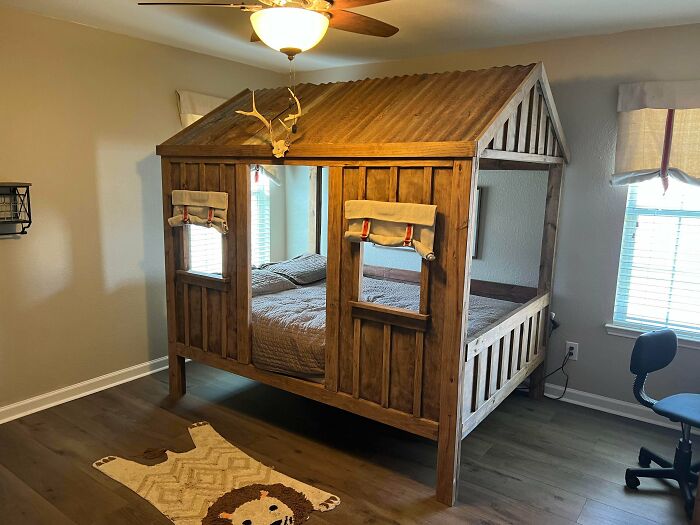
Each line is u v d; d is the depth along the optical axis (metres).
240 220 3.13
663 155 3.13
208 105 4.16
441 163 2.34
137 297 3.92
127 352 3.90
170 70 3.94
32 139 3.20
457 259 2.34
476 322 3.04
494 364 2.84
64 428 3.16
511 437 3.18
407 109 2.76
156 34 3.58
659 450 3.05
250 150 2.99
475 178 2.30
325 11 2.21
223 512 2.40
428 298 2.46
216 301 3.36
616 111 3.32
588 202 3.49
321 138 2.80
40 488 2.56
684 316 3.31
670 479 2.74
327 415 3.43
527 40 3.54
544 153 3.16
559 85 3.52
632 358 2.64
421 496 2.57
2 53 3.02
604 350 3.55
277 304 3.53
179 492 2.54
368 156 2.54
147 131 3.84
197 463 2.80
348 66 4.58
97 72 3.49
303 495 2.54
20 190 3.15
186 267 3.51
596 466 2.88
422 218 2.38
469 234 2.31
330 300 2.80
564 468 2.85
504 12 2.92
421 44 3.71
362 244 2.70
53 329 3.43
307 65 4.58
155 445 2.99
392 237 2.50
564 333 3.69
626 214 3.40
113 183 3.67
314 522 2.35
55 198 3.35
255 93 3.72
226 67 4.36
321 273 4.47
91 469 2.73
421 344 2.51
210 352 3.46
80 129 3.44
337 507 2.46
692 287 3.26
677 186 3.21
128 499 2.49
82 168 3.48
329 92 3.30
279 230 5.32
